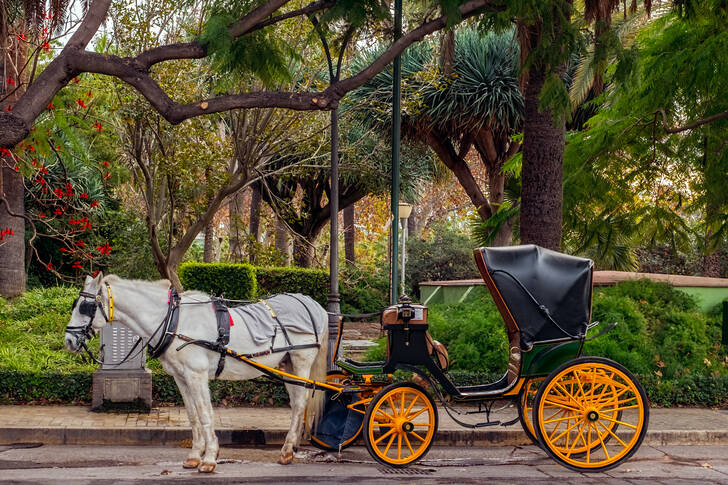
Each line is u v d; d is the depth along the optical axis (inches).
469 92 788.6
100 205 837.8
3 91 546.6
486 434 351.6
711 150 563.2
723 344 461.1
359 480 270.7
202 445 293.1
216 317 293.4
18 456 303.0
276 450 331.3
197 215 630.5
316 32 382.9
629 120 553.9
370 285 1098.1
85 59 356.2
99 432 332.8
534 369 304.8
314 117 609.3
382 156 929.5
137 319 285.1
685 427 372.5
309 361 310.8
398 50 369.4
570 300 306.0
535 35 427.2
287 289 771.4
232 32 356.2
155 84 362.0
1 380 392.8
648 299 546.0
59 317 532.1
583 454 321.1
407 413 299.0
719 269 1102.4
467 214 1788.9
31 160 528.4
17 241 662.5
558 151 436.5
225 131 710.5
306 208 1031.0
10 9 453.1
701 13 474.6
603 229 588.1
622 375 299.4
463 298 665.0
